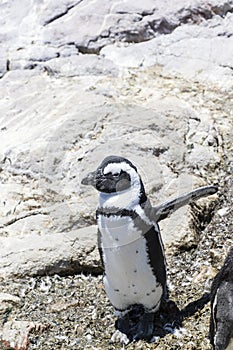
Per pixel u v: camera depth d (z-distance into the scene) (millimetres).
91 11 14016
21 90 12594
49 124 11422
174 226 9562
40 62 13250
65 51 13422
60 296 8922
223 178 10625
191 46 13258
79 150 10789
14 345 8164
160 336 7996
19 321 8453
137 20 13781
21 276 9195
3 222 9859
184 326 8109
